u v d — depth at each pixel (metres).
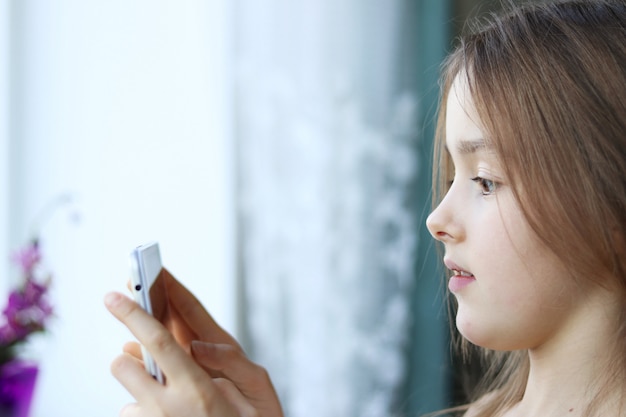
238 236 1.72
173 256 1.65
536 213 0.52
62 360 1.57
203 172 1.66
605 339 0.53
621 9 0.57
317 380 1.80
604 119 0.53
